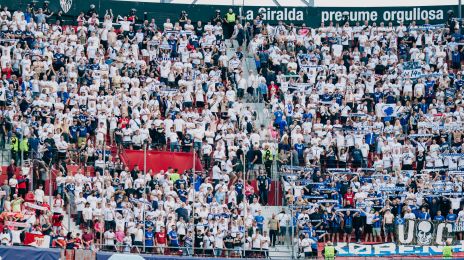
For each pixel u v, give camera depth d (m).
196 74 121.00
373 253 102.88
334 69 124.56
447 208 107.38
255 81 120.88
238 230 100.12
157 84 118.38
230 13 132.00
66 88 113.19
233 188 104.62
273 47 126.12
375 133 115.25
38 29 122.69
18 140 103.44
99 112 109.81
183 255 98.12
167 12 134.12
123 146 109.38
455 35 130.38
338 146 113.00
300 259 98.19
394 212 106.88
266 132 113.25
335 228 104.44
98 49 121.44
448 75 124.56
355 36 131.50
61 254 90.50
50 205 99.00
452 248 104.25
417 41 130.62
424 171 112.25
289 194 107.00
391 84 122.44
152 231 98.44
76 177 100.25
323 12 136.88
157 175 103.88
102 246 96.38
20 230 93.81
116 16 132.62
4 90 108.62
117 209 98.69
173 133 110.62
